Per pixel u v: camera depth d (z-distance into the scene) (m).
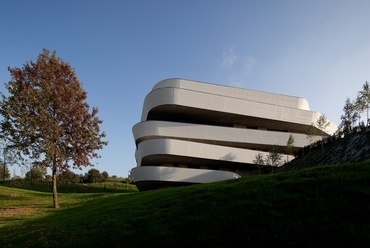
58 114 25.39
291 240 7.81
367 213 8.18
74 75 26.72
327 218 8.34
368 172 10.62
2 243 12.74
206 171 46.19
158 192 19.83
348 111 29.20
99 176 81.12
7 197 32.66
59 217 19.27
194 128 47.19
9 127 23.83
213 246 8.18
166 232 9.42
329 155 25.95
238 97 51.09
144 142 45.94
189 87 49.25
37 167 25.03
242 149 48.28
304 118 52.62
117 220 12.20
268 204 9.80
